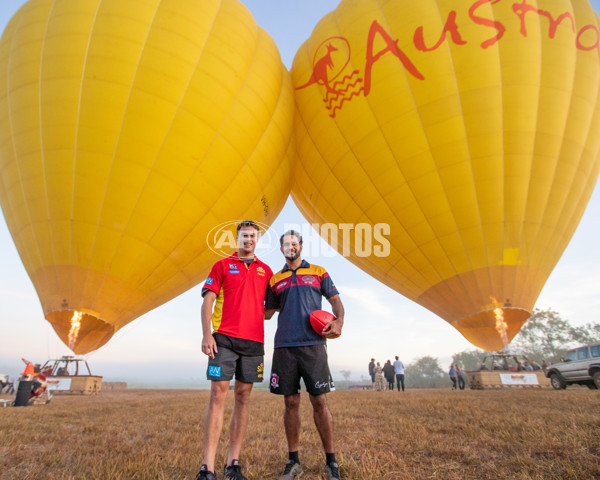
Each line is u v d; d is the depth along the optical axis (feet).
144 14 37.73
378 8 44.68
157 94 35.53
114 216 34.30
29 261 35.81
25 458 12.64
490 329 40.68
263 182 43.73
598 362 49.26
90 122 34.22
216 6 42.14
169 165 35.58
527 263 40.45
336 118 44.65
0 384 57.52
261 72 43.32
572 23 42.45
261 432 17.17
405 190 41.39
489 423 17.62
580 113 40.93
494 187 39.45
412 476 10.46
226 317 11.48
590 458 11.57
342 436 15.88
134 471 11.01
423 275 44.04
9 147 36.06
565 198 41.34
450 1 41.86
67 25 36.78
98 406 31.37
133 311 37.70
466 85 39.63
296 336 11.33
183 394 58.80
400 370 59.93
